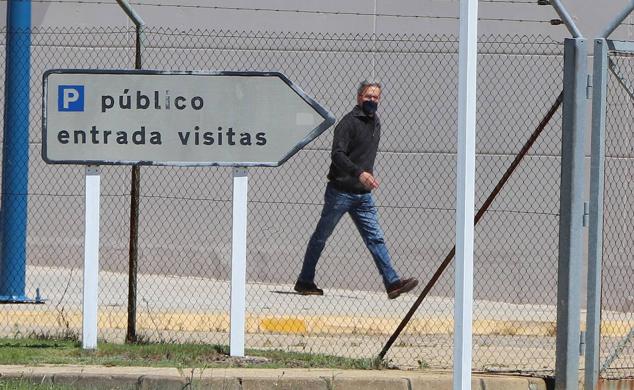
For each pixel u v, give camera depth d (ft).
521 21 182.70
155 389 117.50
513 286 194.70
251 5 197.36
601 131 123.34
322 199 197.16
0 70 200.03
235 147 131.64
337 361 132.87
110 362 126.93
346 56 195.62
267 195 198.29
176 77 131.54
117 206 201.26
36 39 199.62
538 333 167.12
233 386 118.11
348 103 195.62
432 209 195.00
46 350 133.69
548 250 193.47
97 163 131.44
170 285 194.08
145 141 131.54
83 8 199.72
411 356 142.10
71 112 131.34
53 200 202.08
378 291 196.54
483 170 193.36
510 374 128.77
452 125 194.18
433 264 195.31
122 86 131.64
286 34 196.54
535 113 192.34
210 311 169.58
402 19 195.42
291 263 198.18
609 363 128.57
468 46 90.48
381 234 158.51
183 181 199.62
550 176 192.34
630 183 189.16
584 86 124.06
